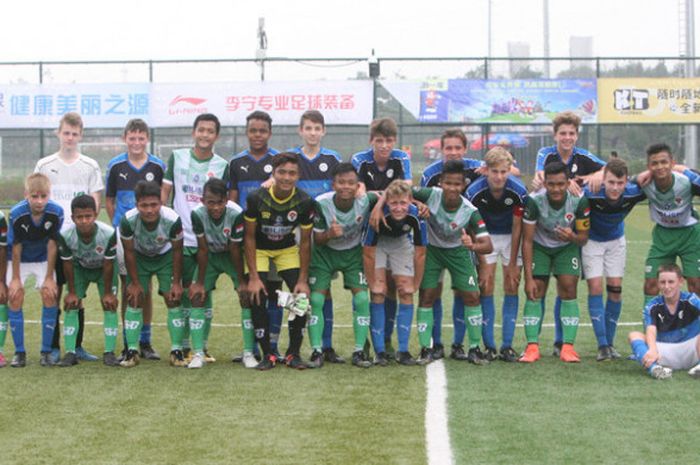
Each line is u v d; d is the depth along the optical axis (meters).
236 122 22.20
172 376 6.71
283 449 4.89
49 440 5.08
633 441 5.02
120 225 6.95
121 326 8.96
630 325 9.14
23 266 7.35
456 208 6.96
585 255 7.43
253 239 6.93
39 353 7.67
